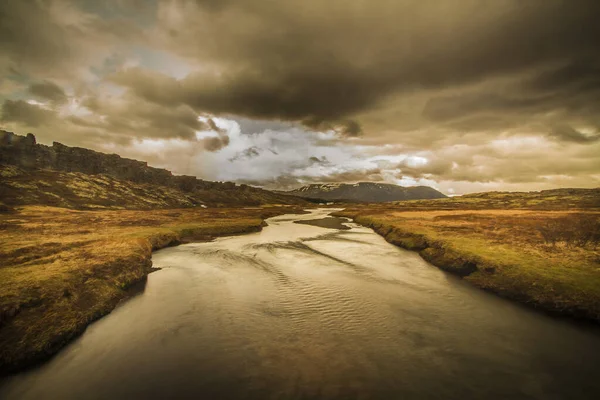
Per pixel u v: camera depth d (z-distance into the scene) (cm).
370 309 2053
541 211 7800
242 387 1259
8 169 12488
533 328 1753
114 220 6506
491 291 2342
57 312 1711
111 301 2105
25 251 2811
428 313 1978
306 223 8625
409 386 1262
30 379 1304
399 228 5034
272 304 2152
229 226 6253
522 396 1205
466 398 1194
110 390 1244
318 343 1611
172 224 6153
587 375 1334
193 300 2231
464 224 5106
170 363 1430
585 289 1922
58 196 11350
